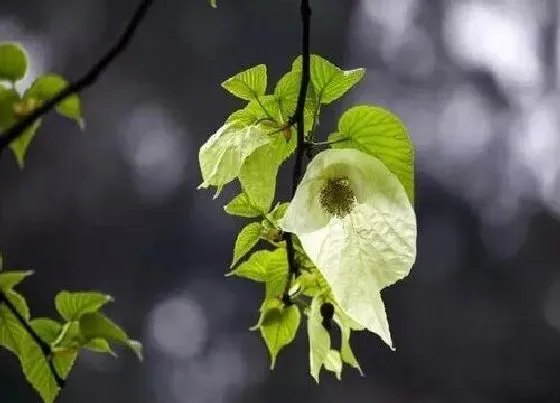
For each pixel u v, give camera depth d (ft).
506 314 45.24
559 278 46.26
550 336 44.96
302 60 4.95
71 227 41.39
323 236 4.81
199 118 43.55
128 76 42.91
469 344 44.32
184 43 42.91
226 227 44.55
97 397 39.34
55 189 41.19
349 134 4.90
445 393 43.55
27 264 40.73
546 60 53.26
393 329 43.75
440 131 49.93
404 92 50.47
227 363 45.24
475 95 51.06
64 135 41.34
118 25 42.86
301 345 41.01
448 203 47.47
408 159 4.88
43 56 42.37
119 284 43.11
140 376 41.24
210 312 45.24
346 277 4.78
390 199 4.82
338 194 4.81
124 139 42.70
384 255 4.79
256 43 43.19
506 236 47.34
